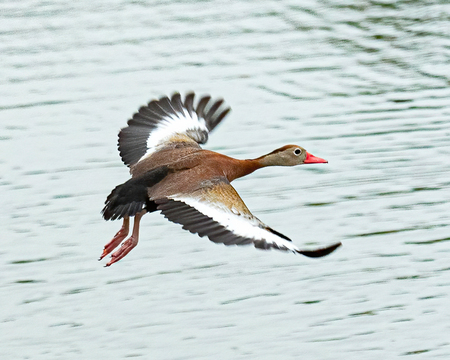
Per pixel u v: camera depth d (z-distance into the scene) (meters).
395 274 14.89
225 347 13.33
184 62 21.91
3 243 15.90
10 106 20.30
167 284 14.80
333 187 17.41
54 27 23.59
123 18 24.12
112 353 13.34
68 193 17.28
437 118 19.45
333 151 18.45
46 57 22.23
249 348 13.27
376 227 16.12
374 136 18.91
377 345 13.26
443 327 13.62
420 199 16.91
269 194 17.27
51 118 19.80
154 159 10.91
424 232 15.98
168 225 16.39
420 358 13.00
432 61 21.81
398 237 15.85
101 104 20.20
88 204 16.92
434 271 14.93
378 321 13.78
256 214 16.58
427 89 20.66
